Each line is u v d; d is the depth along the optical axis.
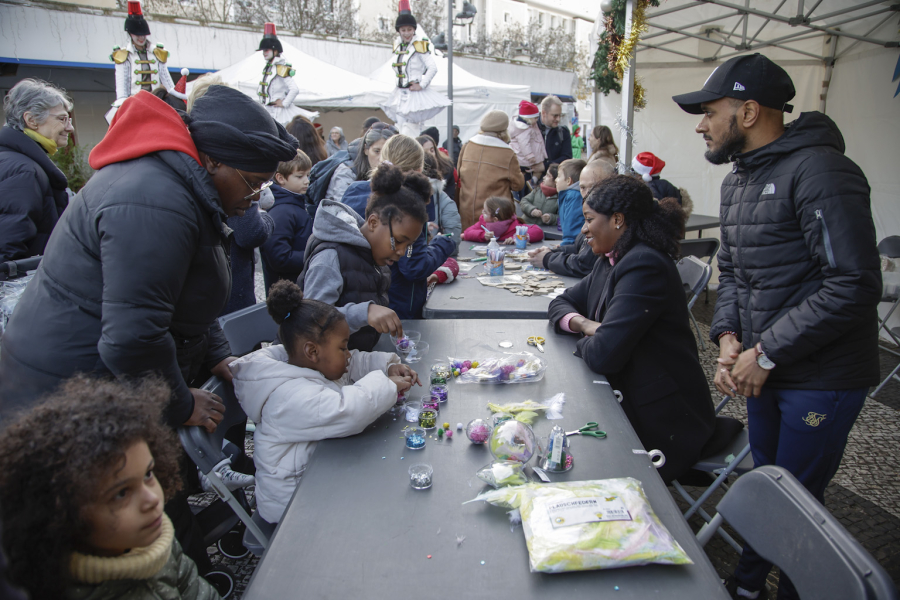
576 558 1.05
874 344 1.85
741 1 5.15
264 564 1.08
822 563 1.07
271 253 3.38
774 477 1.25
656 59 6.34
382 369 1.88
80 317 1.41
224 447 1.59
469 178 5.38
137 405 0.98
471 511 1.24
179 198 1.41
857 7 4.49
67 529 0.87
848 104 5.24
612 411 1.72
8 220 2.65
